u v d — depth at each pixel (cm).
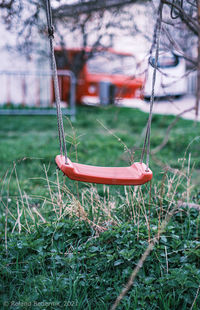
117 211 342
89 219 326
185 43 484
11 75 1170
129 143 723
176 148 666
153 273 276
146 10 397
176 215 341
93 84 1247
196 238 314
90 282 271
